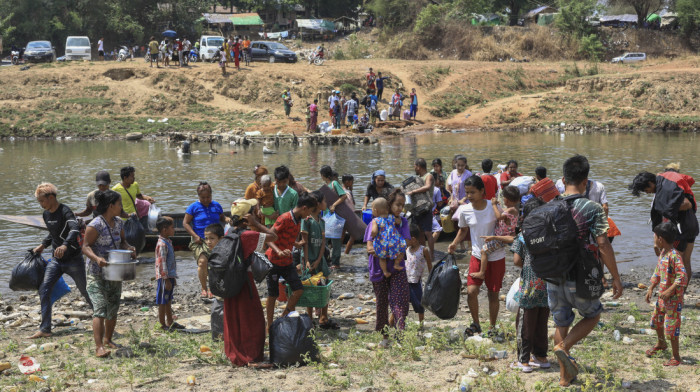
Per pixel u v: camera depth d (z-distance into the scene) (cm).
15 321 850
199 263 962
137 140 3762
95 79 4478
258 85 4466
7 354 709
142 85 4450
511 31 6469
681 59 6009
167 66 4709
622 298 949
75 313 894
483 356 644
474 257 739
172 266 828
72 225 791
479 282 730
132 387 587
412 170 2386
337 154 2989
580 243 526
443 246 1334
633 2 7019
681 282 616
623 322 812
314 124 3794
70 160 2788
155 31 7462
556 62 5962
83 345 738
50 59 4900
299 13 9481
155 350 718
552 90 5147
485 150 3094
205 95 4403
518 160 2678
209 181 2169
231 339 658
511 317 834
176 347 723
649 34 6619
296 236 791
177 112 4238
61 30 7106
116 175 2323
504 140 3638
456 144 3406
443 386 574
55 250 784
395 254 723
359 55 6206
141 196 1252
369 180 2141
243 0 9138
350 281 1090
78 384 598
